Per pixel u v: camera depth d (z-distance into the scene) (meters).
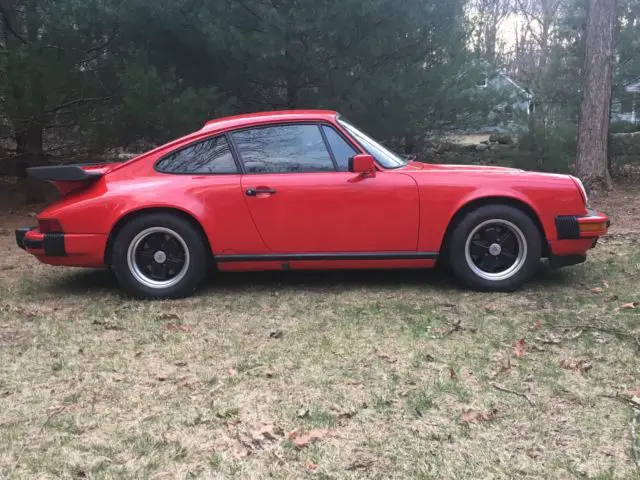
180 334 4.08
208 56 9.25
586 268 5.52
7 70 7.64
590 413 2.91
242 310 4.57
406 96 9.45
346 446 2.69
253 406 3.06
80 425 2.90
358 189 4.68
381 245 4.75
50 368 3.56
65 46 8.13
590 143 11.10
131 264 4.79
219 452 2.66
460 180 4.70
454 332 4.00
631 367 3.40
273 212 4.69
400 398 3.11
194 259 4.79
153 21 8.48
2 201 10.78
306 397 3.14
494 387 3.20
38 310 4.65
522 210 4.77
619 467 2.48
